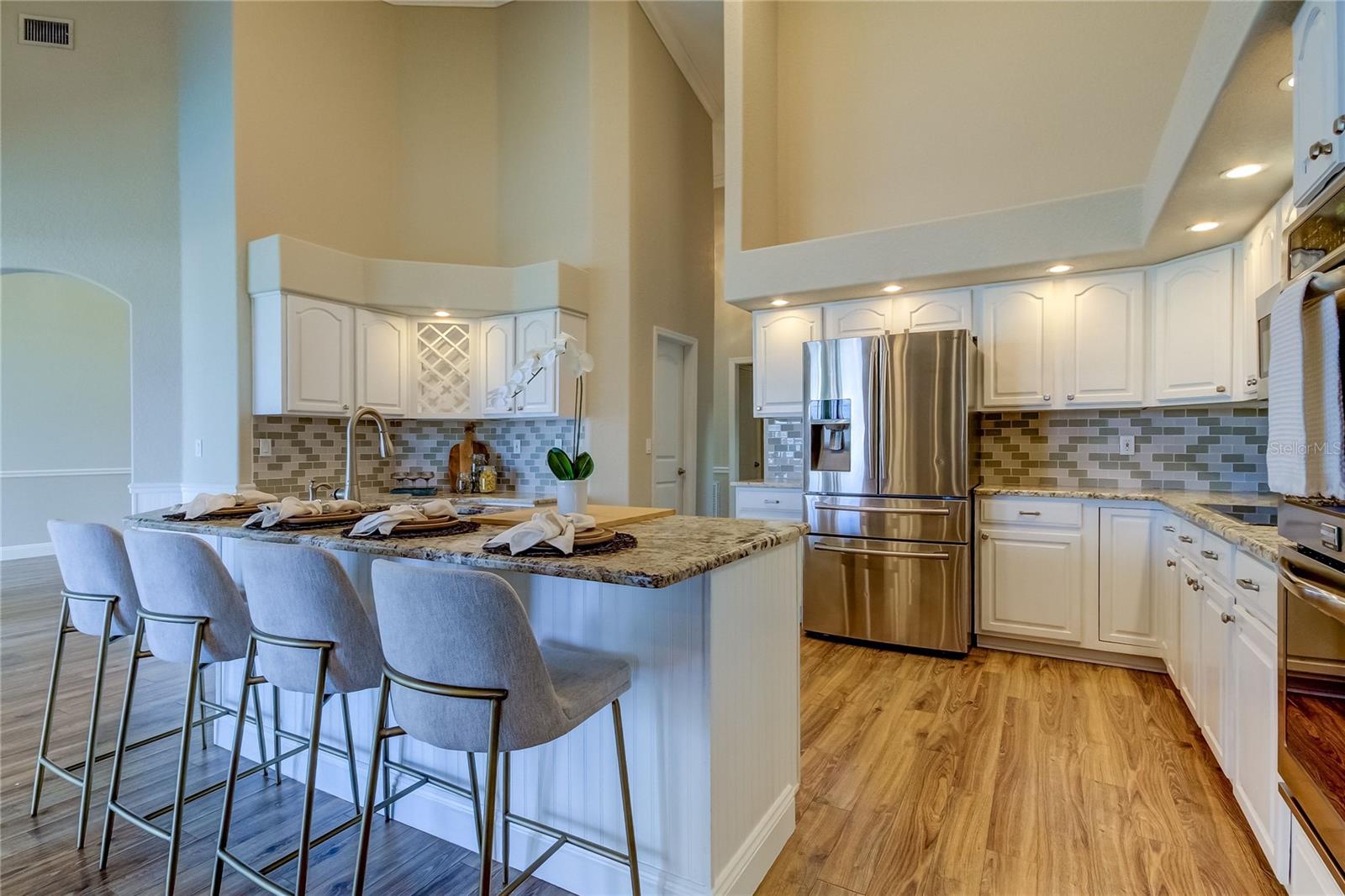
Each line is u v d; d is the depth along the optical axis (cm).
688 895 147
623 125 466
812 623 370
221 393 388
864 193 413
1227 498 282
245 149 386
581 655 154
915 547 342
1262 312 235
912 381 340
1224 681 197
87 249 410
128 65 416
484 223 502
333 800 206
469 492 471
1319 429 131
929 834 184
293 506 192
